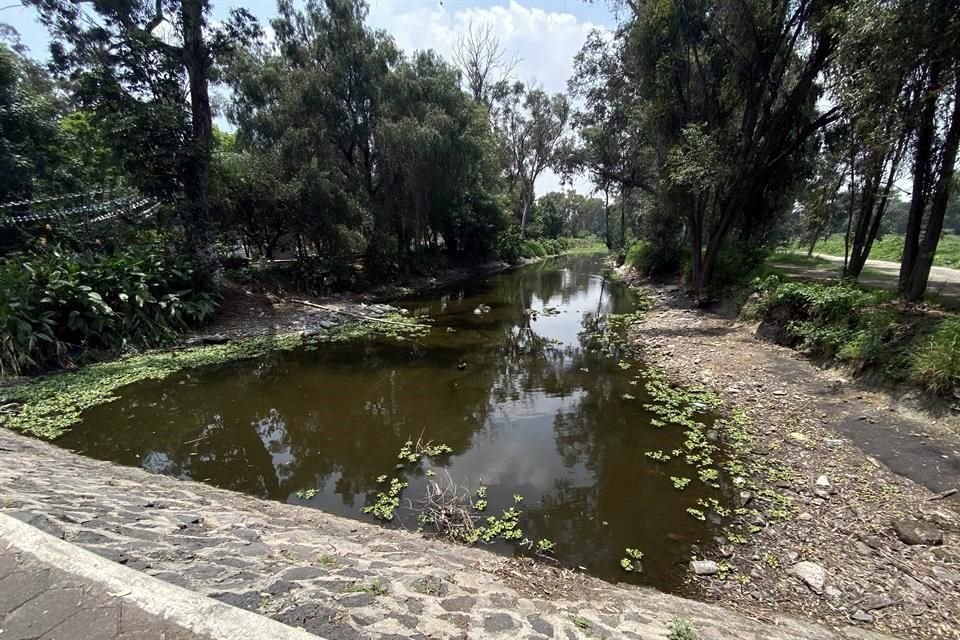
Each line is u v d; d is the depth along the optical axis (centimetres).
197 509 404
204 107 1420
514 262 3872
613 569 393
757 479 525
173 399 811
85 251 1188
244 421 729
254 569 275
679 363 978
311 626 217
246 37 1407
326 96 1900
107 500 369
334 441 661
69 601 194
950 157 747
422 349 1177
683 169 1256
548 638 248
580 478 547
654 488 520
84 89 1188
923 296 839
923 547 394
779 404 717
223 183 1545
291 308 1545
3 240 1183
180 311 1212
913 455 520
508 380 927
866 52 692
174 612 189
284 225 1789
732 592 361
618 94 1889
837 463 537
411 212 2208
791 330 964
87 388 816
